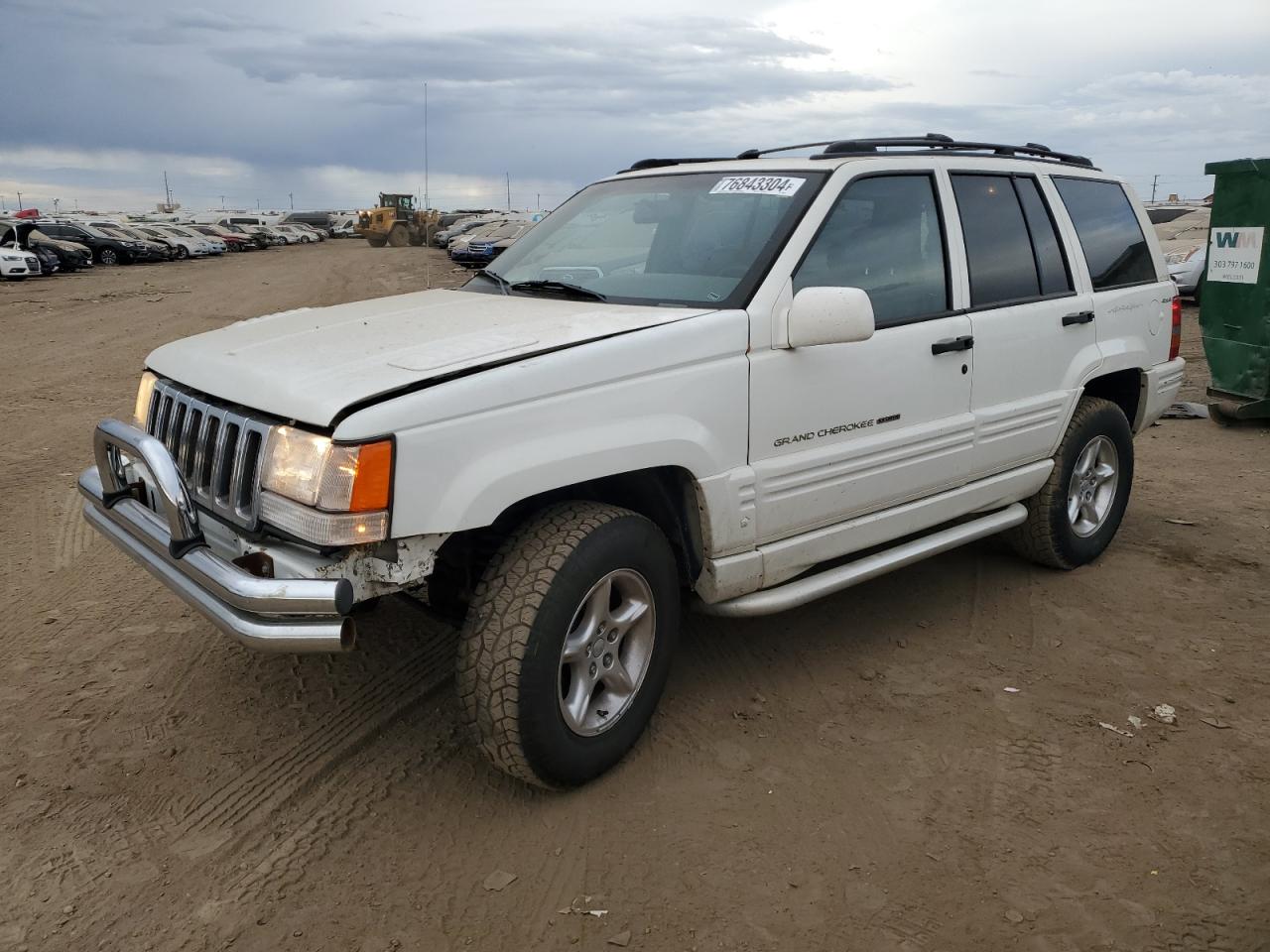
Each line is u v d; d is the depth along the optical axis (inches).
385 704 143.8
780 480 135.2
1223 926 101.0
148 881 106.3
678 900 104.3
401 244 2122.3
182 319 682.8
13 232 1202.6
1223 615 179.5
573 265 155.3
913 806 121.2
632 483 128.5
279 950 96.7
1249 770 129.8
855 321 128.2
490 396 107.8
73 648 160.6
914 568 201.8
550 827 116.4
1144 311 200.2
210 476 119.3
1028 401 173.2
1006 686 152.1
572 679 119.5
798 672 155.6
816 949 97.7
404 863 110.0
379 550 104.7
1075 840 115.0
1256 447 308.3
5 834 113.3
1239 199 317.7
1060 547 191.6
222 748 132.1
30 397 377.4
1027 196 178.4
